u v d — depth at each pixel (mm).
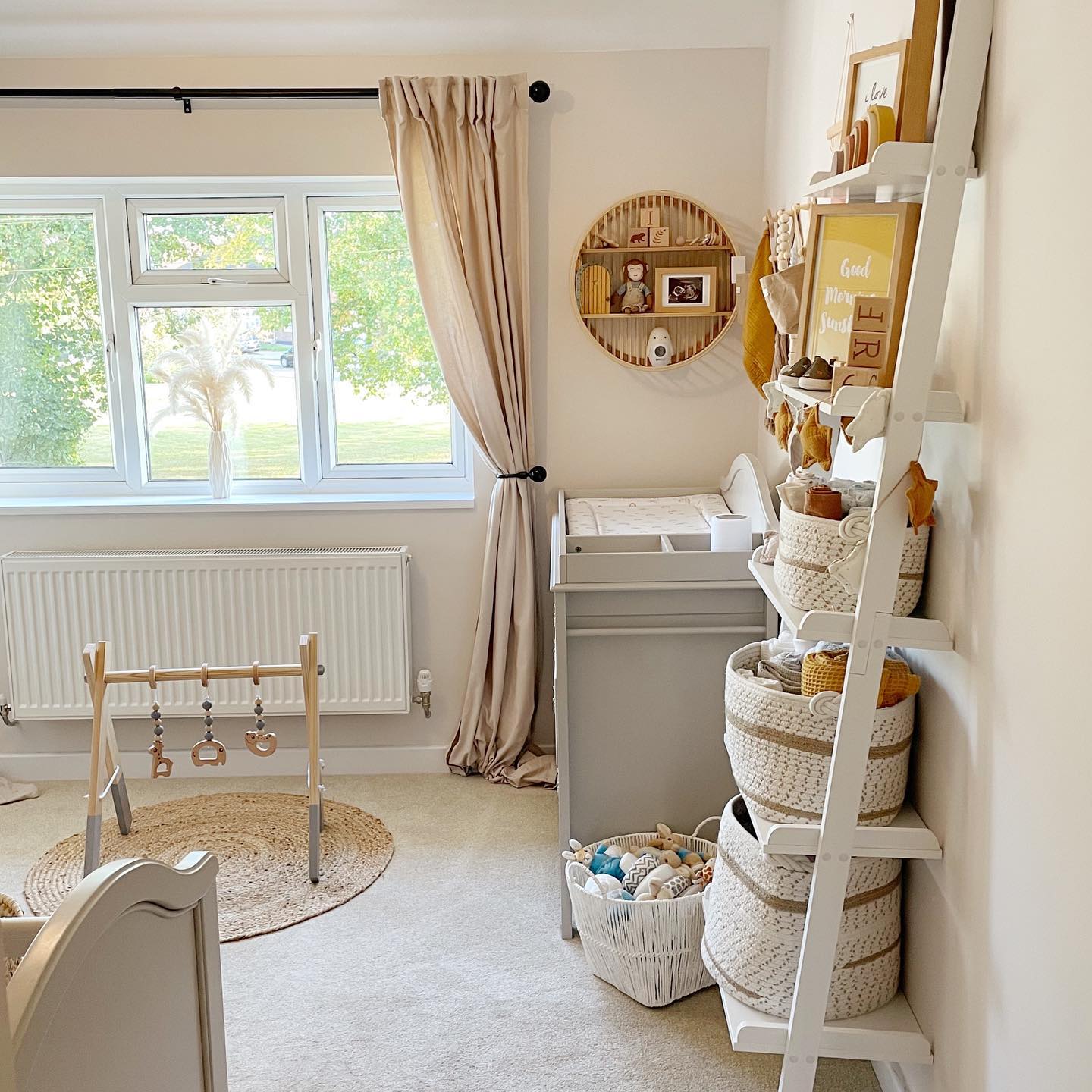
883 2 2061
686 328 3566
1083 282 1229
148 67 3441
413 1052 2303
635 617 2652
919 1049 1854
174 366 3730
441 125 3336
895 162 1546
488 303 3436
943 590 1754
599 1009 2449
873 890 1916
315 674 2977
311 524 3717
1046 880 1351
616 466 3658
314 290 3740
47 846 3266
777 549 2332
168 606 3623
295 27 3355
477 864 3119
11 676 3666
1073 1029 1273
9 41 3385
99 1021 1214
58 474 3850
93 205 3689
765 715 1954
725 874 2139
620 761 2715
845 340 1793
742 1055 2289
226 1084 1681
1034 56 1360
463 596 3746
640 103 3467
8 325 3785
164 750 3773
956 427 1687
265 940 2748
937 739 1811
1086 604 1230
